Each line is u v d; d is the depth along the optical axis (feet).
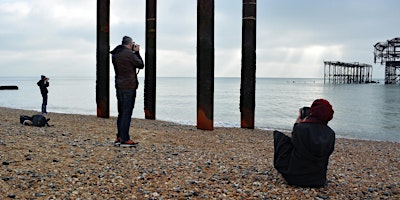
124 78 24.41
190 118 78.13
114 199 15.48
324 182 17.87
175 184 17.58
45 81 53.88
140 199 15.65
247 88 45.42
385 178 21.83
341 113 99.19
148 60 52.75
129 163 20.85
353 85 408.67
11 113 57.41
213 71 40.81
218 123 69.72
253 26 43.60
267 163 23.02
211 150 27.27
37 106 105.09
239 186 17.62
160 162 21.53
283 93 233.55
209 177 18.93
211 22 39.75
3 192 15.33
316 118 17.28
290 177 17.74
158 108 106.52
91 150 23.54
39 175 17.62
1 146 22.71
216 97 182.39
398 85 382.01
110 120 47.29
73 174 18.21
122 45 24.34
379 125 72.95
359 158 30.42
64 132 30.81
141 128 38.96
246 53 44.52
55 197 15.30
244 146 31.27
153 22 51.06
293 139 17.49
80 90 250.16
